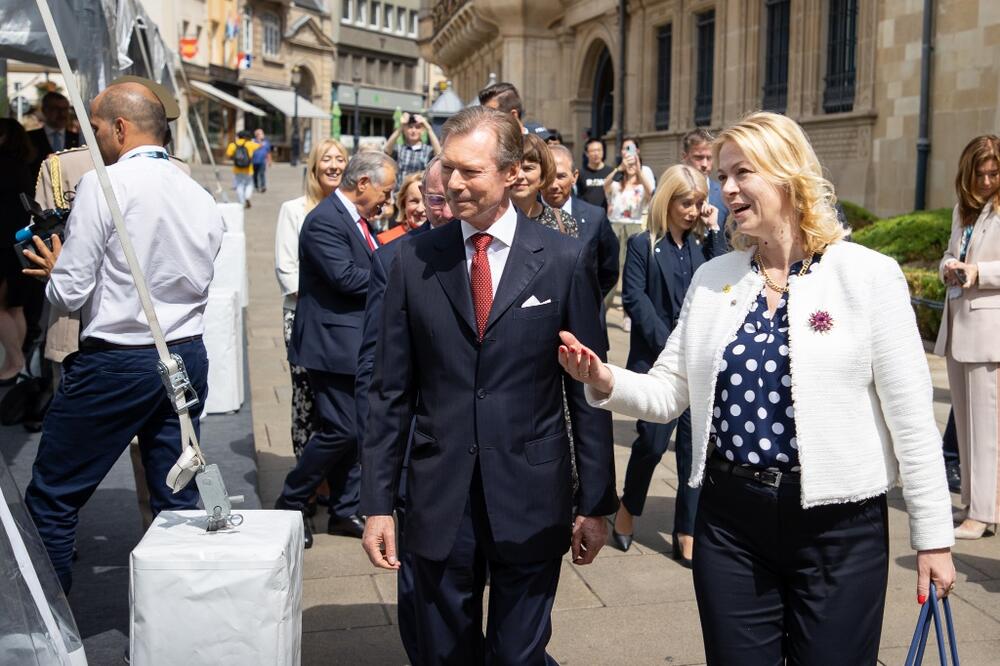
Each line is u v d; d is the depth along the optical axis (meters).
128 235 3.21
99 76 6.34
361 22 76.44
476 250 2.77
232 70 52.28
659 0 20.64
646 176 11.75
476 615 2.85
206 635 2.64
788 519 2.48
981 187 5.12
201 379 3.56
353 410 4.80
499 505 2.70
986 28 11.93
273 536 2.75
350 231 4.75
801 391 2.44
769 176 2.48
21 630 2.51
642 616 4.23
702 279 2.68
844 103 14.92
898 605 4.33
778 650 2.58
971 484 5.05
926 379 2.44
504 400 2.72
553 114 26.38
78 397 3.36
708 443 2.60
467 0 30.17
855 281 2.46
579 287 2.79
